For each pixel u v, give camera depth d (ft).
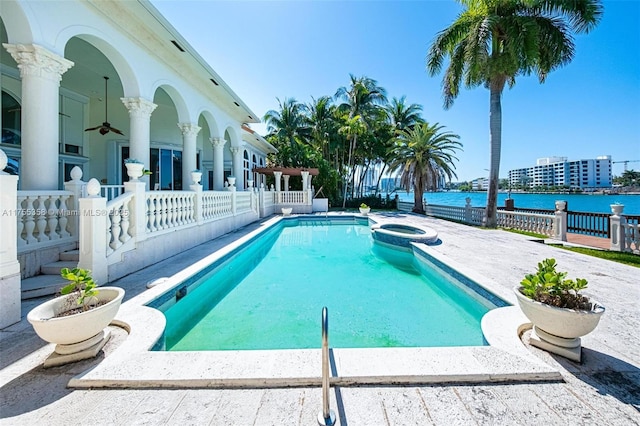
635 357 8.50
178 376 7.39
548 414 6.35
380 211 76.79
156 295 13.20
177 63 30.89
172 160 44.98
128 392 7.06
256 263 26.00
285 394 7.02
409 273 22.91
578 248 26.13
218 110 43.29
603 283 15.69
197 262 19.42
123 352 8.54
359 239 38.60
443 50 43.88
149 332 9.78
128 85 25.36
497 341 9.25
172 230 21.58
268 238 38.17
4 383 7.30
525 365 7.88
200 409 6.52
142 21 23.79
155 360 8.12
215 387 7.25
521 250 24.13
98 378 7.31
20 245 14.21
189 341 12.30
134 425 6.04
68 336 7.76
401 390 7.13
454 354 8.46
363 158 102.47
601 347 9.07
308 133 96.73
